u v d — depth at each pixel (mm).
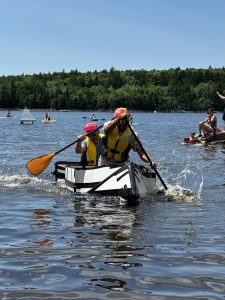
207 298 4090
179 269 4828
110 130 9148
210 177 11898
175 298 4090
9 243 5742
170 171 13242
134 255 5262
